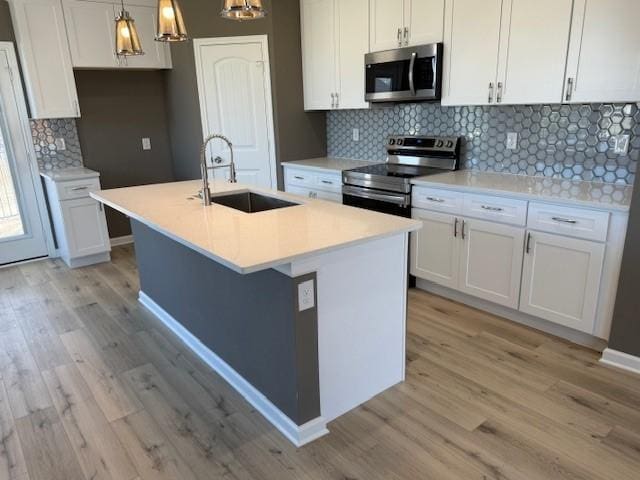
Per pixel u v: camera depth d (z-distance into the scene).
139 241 3.46
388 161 4.36
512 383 2.46
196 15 4.59
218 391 2.50
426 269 3.55
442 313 3.30
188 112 4.96
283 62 4.57
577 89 2.72
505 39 3.01
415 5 3.49
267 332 2.13
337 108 4.40
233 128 4.84
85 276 4.30
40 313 3.51
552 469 1.88
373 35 3.87
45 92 4.32
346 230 2.12
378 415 2.24
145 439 2.14
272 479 1.88
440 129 3.94
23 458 2.04
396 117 4.28
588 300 2.64
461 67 3.29
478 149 3.71
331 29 4.24
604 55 2.57
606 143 2.97
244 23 4.51
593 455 1.95
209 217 2.43
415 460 1.95
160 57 4.90
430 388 2.44
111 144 5.08
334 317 2.10
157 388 2.54
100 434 2.18
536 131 3.30
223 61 4.66
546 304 2.85
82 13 4.39
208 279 2.57
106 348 2.98
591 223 2.54
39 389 2.55
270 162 4.87
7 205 4.56
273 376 2.17
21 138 4.50
